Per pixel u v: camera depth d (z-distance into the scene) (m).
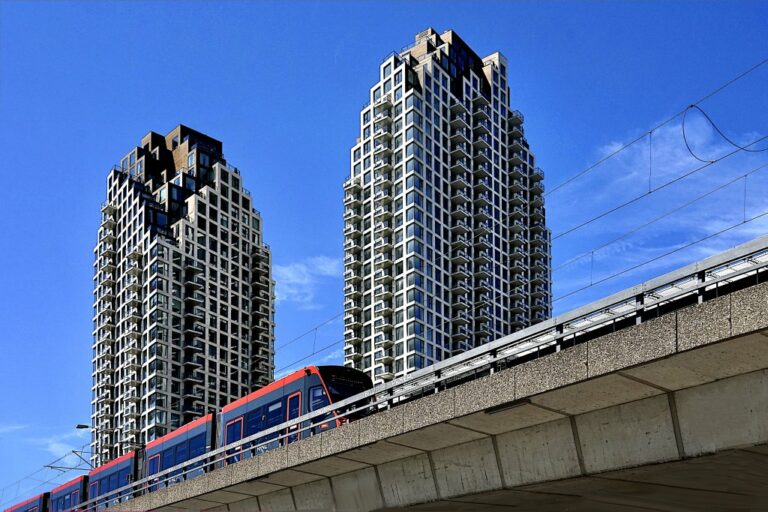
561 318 15.41
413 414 17.84
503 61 172.75
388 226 143.38
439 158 148.88
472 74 162.12
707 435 13.55
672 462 14.16
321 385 30.48
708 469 14.70
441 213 146.00
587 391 14.63
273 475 23.34
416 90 148.00
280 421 31.77
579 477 15.88
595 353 13.98
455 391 16.83
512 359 19.39
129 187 169.50
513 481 17.27
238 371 162.50
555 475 16.25
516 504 19.75
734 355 12.48
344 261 148.88
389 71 152.50
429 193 144.38
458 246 146.88
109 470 46.25
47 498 53.22
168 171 177.12
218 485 25.92
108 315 165.62
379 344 136.75
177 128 180.50
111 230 172.00
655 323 13.12
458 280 145.38
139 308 157.75
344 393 30.36
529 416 16.19
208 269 163.38
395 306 138.62
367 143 151.88
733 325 11.98
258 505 26.94
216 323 161.25
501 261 155.62
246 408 34.53
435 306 139.00
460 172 151.75
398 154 146.75
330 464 21.61
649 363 13.20
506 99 170.50
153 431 145.25
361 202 150.00
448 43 160.62
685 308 12.72
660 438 14.28
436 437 18.30
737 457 13.66
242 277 170.50
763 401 12.71
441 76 154.25
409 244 139.25
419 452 19.66
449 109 154.00
